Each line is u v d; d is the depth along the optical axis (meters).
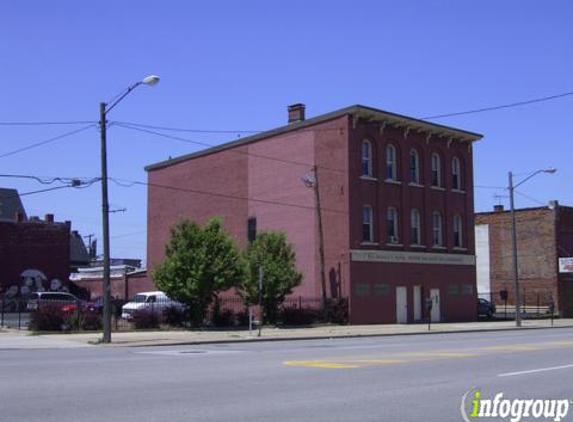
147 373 14.67
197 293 33.22
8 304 52.97
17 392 11.70
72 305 37.44
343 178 39.56
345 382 13.27
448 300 44.38
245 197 46.25
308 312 37.66
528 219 57.41
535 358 18.44
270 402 10.80
